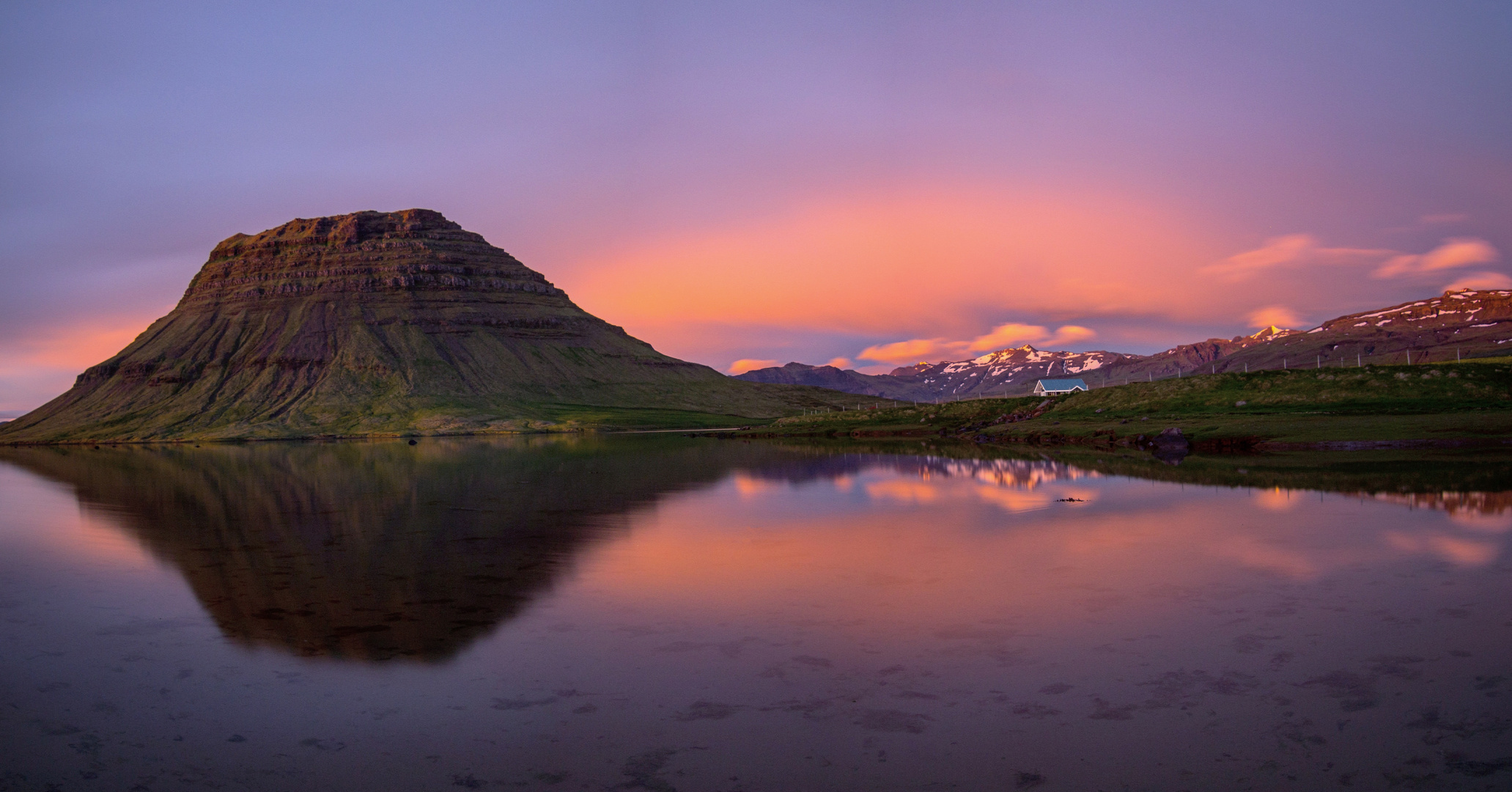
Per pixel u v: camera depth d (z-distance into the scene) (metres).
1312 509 36.34
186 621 22.30
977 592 23.48
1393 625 18.97
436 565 28.98
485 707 15.87
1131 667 16.98
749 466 72.44
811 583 25.06
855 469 64.88
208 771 13.62
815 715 15.12
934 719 14.83
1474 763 12.60
